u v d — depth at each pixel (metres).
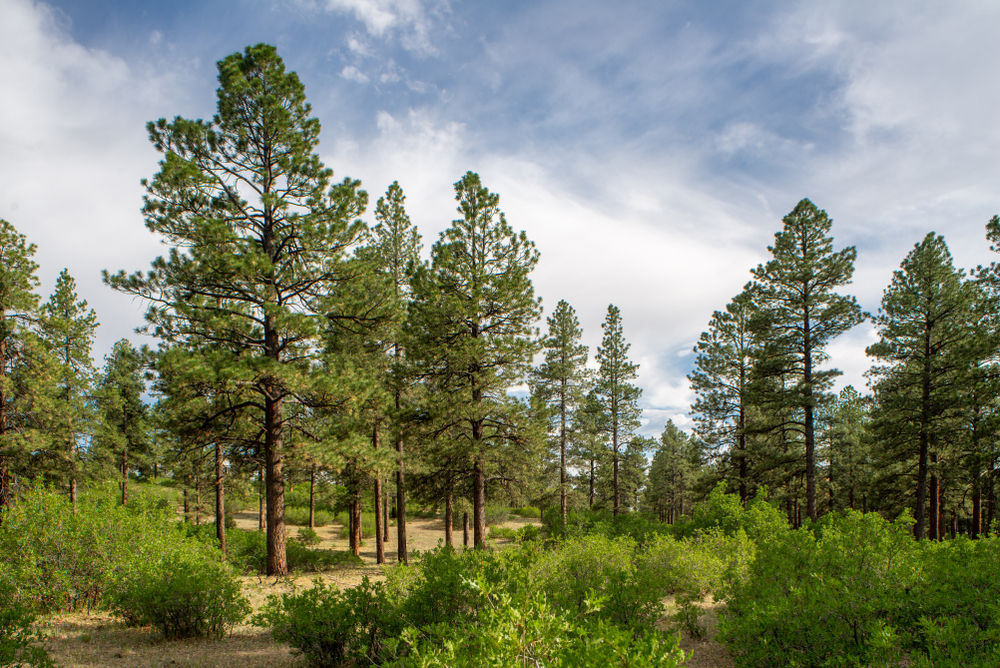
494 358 17.78
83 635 7.41
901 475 24.09
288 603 6.70
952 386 19.19
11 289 17.38
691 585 10.60
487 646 3.40
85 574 8.84
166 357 11.57
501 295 17.70
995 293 18.03
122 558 8.96
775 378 23.16
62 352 23.39
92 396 24.03
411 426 18.06
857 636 4.87
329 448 13.83
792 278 22.03
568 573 8.00
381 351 20.77
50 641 7.10
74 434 20.53
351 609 6.45
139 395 28.58
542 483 27.11
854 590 5.22
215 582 8.22
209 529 18.44
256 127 15.01
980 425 18.03
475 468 17.97
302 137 15.19
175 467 20.80
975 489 19.83
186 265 13.09
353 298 14.80
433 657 3.56
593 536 12.62
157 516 10.31
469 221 19.28
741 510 15.89
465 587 6.05
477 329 18.44
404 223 23.20
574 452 28.48
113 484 10.14
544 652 3.34
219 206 14.12
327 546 27.98
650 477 52.50
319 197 14.90
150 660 6.59
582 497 28.80
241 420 14.76
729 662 6.68
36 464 19.47
